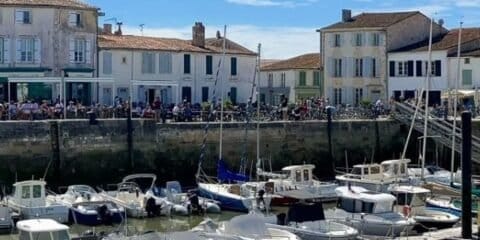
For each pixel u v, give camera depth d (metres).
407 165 54.72
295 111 60.91
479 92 69.38
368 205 38.09
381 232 36.47
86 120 51.91
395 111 64.44
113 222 41.00
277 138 59.00
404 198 39.66
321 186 47.16
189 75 71.44
